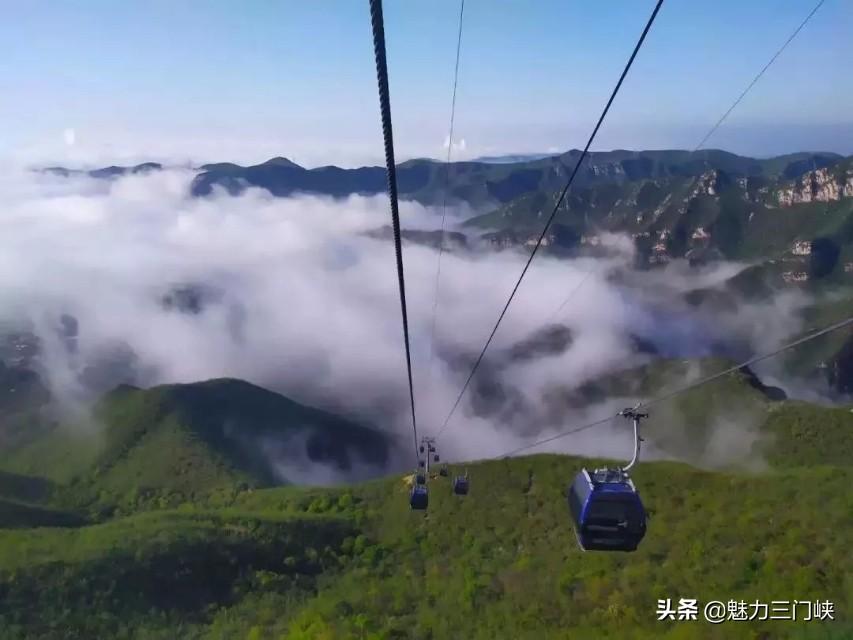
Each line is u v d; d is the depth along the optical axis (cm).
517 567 6372
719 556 5703
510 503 8062
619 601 5203
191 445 14762
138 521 7369
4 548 6244
